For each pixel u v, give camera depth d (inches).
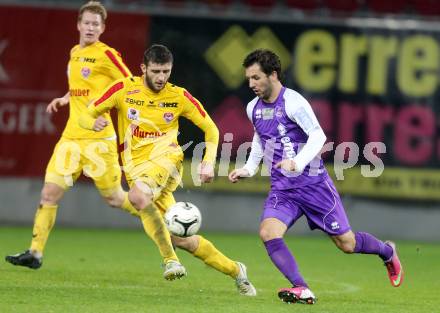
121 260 1256.2
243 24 1769.2
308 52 1772.9
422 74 1790.1
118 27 1747.0
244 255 1412.4
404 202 1800.0
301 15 1786.4
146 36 1755.7
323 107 1774.1
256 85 826.8
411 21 1795.0
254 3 1907.0
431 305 890.1
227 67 1764.3
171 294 882.1
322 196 844.6
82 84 1055.0
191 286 968.3
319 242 1726.1
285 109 829.8
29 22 1736.0
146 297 847.7
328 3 1918.1
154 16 1758.1
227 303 822.5
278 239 820.6
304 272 1216.2
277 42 1770.4
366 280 1136.2
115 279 1009.5
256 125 852.0
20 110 1737.2
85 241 1530.5
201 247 884.0
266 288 989.2
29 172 1745.8
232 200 1787.6
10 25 1731.1
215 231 1784.0
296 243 1690.5
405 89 1787.6
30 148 1742.1
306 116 820.6
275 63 824.9
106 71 1053.2
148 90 916.6
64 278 988.6
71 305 772.6
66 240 1534.2
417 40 1788.9
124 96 918.4
